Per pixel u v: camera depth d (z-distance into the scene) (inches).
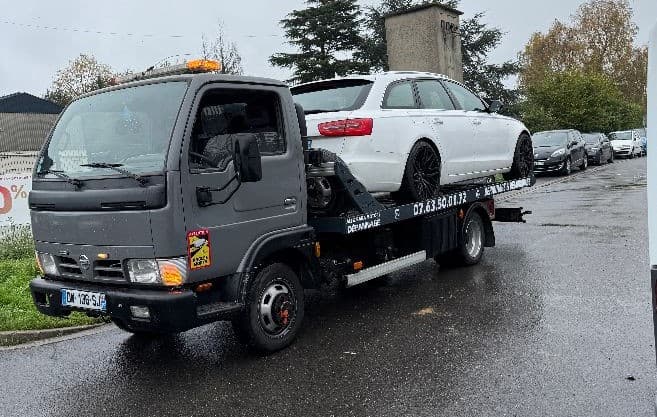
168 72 215.8
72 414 175.8
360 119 243.9
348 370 195.3
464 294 280.7
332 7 1530.5
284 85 218.2
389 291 295.7
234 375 197.2
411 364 197.3
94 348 236.4
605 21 2059.5
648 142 108.9
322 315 260.8
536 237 415.8
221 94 197.2
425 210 282.8
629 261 324.5
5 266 351.3
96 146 195.2
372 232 268.2
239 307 195.9
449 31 879.1
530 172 391.5
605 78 1683.1
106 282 189.8
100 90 208.7
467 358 199.5
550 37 2124.8
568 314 239.8
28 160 941.2
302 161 222.7
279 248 210.1
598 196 630.5
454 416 159.2
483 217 353.7
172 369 207.2
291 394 179.5
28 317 264.8
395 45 882.8
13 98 1675.7
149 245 178.9
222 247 191.2
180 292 179.0
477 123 327.9
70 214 194.1
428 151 283.6
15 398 189.6
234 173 194.2
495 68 1663.4
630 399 163.5
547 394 169.0
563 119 1502.2
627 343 204.7
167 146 180.2
